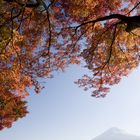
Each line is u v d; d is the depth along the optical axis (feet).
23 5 47.47
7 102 53.52
